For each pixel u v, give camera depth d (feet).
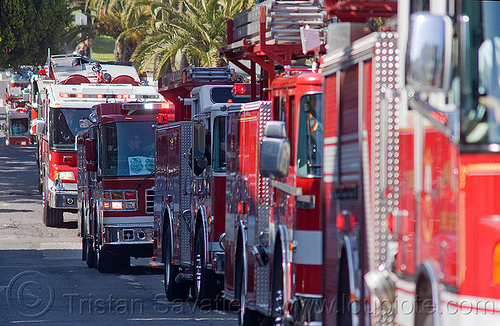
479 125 49.52
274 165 79.87
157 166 159.43
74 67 302.86
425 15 48.47
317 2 122.01
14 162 483.92
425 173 54.85
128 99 264.72
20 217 296.51
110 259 179.93
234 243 109.70
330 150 75.72
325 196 77.36
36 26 496.23
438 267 52.39
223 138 126.00
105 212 178.40
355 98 67.82
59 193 262.88
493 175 48.67
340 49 72.38
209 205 127.03
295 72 94.89
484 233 48.55
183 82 167.43
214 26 335.47
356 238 66.54
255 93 150.51
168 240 144.15
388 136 61.11
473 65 50.52
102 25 585.63
